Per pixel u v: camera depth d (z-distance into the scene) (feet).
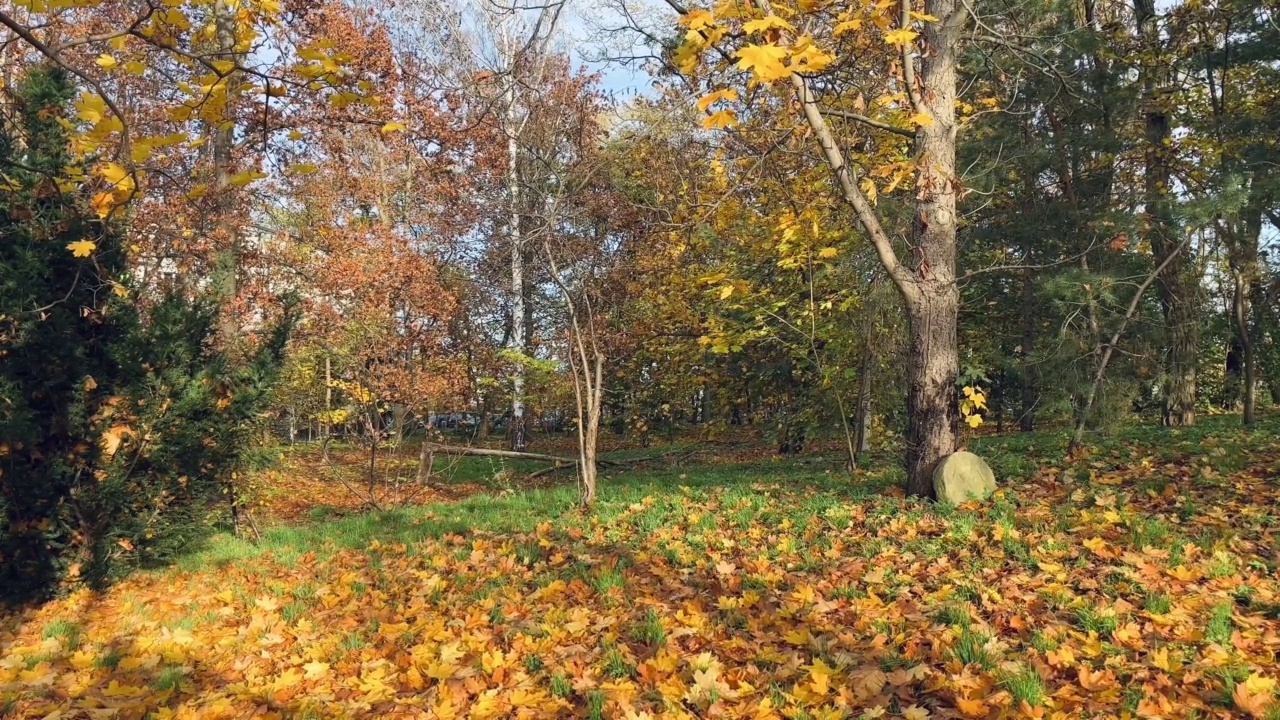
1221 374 71.15
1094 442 32.04
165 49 8.16
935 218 23.13
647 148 37.96
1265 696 9.80
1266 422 39.50
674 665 12.52
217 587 21.86
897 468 32.35
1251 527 17.10
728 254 43.62
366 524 31.30
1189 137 41.37
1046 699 10.29
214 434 24.77
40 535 20.75
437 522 28.86
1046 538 17.06
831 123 28.63
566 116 33.19
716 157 36.50
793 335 42.06
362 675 14.17
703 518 23.13
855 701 10.91
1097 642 11.87
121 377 22.71
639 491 31.30
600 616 15.65
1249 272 40.37
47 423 21.30
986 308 59.72
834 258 35.73
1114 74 39.47
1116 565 15.33
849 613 13.97
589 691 11.98
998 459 29.32
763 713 10.72
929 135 23.00
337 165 50.16
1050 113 40.57
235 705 13.28
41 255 20.93
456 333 52.31
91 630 18.40
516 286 50.44
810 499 24.52
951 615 13.30
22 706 13.62
